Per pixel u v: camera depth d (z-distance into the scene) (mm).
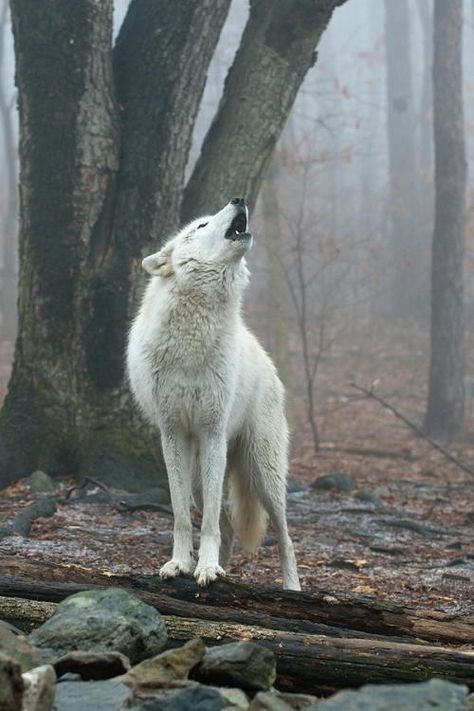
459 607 8211
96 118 12883
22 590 6465
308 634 6016
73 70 12688
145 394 7820
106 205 13125
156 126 13078
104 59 12852
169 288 7492
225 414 7578
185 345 7391
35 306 13250
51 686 4828
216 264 7297
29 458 13102
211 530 7383
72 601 5926
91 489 12445
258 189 13969
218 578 6777
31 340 13328
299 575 9367
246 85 13742
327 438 22688
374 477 17078
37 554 9039
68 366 13188
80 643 5570
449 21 23859
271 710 4750
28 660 5199
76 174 12898
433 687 4547
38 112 12852
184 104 13164
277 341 22797
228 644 5539
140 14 13328
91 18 12570
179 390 7484
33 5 12586
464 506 14469
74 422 13109
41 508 10867
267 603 6625
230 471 8898
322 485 14953
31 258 13227
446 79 23812
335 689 5703
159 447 13195
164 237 13219
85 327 13086
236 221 7398
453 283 23375
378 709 4379
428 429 23266
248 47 13867
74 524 10648
